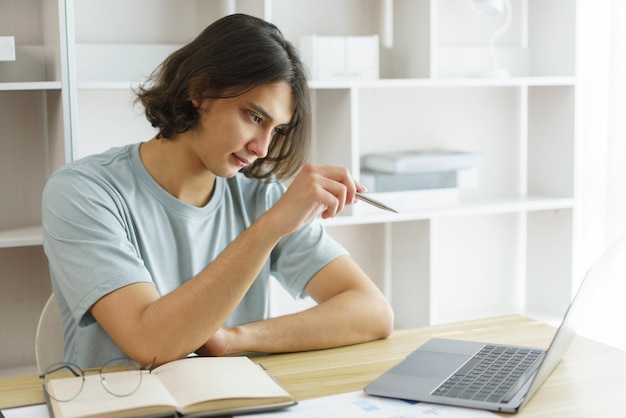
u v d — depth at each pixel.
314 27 2.62
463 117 2.87
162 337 1.23
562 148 2.79
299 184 1.29
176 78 1.42
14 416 1.05
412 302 2.69
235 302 1.27
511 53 2.83
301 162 1.61
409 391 1.11
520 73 2.86
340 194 1.28
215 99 1.38
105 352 1.37
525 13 2.91
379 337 1.43
